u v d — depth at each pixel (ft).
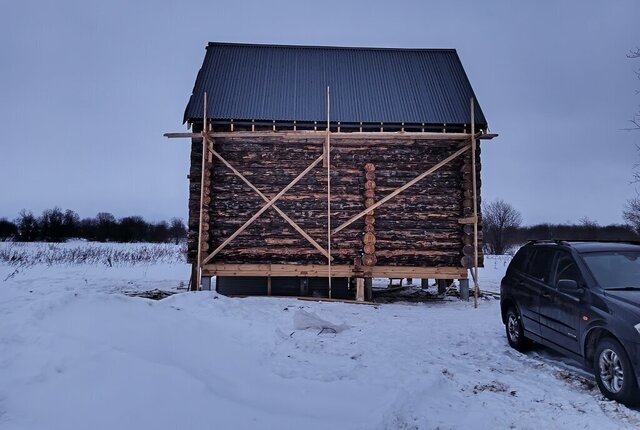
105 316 18.13
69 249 105.09
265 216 41.50
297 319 28.17
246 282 43.11
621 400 15.19
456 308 38.11
